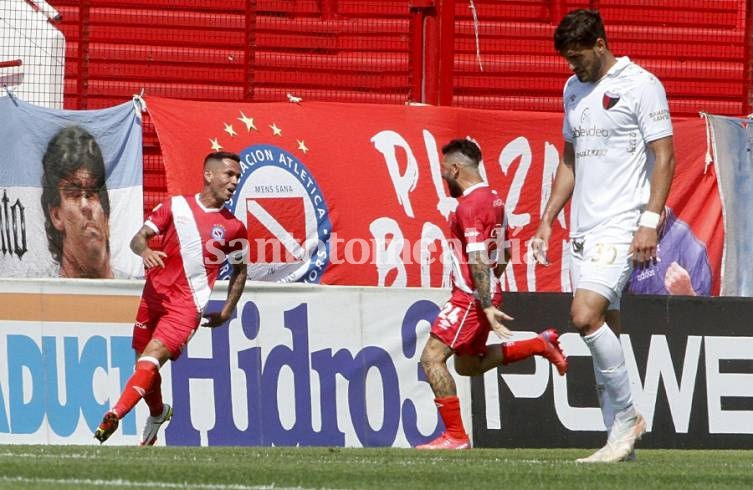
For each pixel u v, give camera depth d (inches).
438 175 1459.2
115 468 747.4
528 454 1082.7
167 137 1384.1
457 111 1469.0
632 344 1343.5
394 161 1446.9
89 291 1257.4
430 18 1585.9
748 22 1653.5
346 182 1429.6
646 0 1711.4
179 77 1600.6
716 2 1740.9
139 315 1133.1
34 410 1224.8
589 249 872.3
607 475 764.6
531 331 1346.0
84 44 1545.3
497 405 1315.2
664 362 1348.4
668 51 1711.4
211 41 1612.9
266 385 1282.0
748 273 1497.3
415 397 1320.1
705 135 1494.8
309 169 1419.8
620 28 1704.0
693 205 1485.0
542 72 1684.3
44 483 648.4
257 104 1422.2
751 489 705.0
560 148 1493.6
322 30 1636.3
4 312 1227.2
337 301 1310.3
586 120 877.8
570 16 872.9
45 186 1338.6
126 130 1371.8
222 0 1614.2
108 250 1355.8
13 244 1323.8
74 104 1549.0
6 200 1323.8
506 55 1673.2
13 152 1330.0
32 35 1499.8
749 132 1509.6
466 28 1659.7
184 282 1116.5
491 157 1472.7
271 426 1278.3
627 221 867.4
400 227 1440.7
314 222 1414.9
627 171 869.8
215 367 1268.5
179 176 1381.6
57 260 1338.6
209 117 1402.6
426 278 1445.6
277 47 1628.9
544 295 1354.6
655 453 1207.6
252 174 1400.1
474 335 1135.0
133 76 1584.6
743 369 1370.6
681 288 1472.7
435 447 1147.9
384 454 1003.9
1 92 1465.3
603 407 910.4
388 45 1640.0
